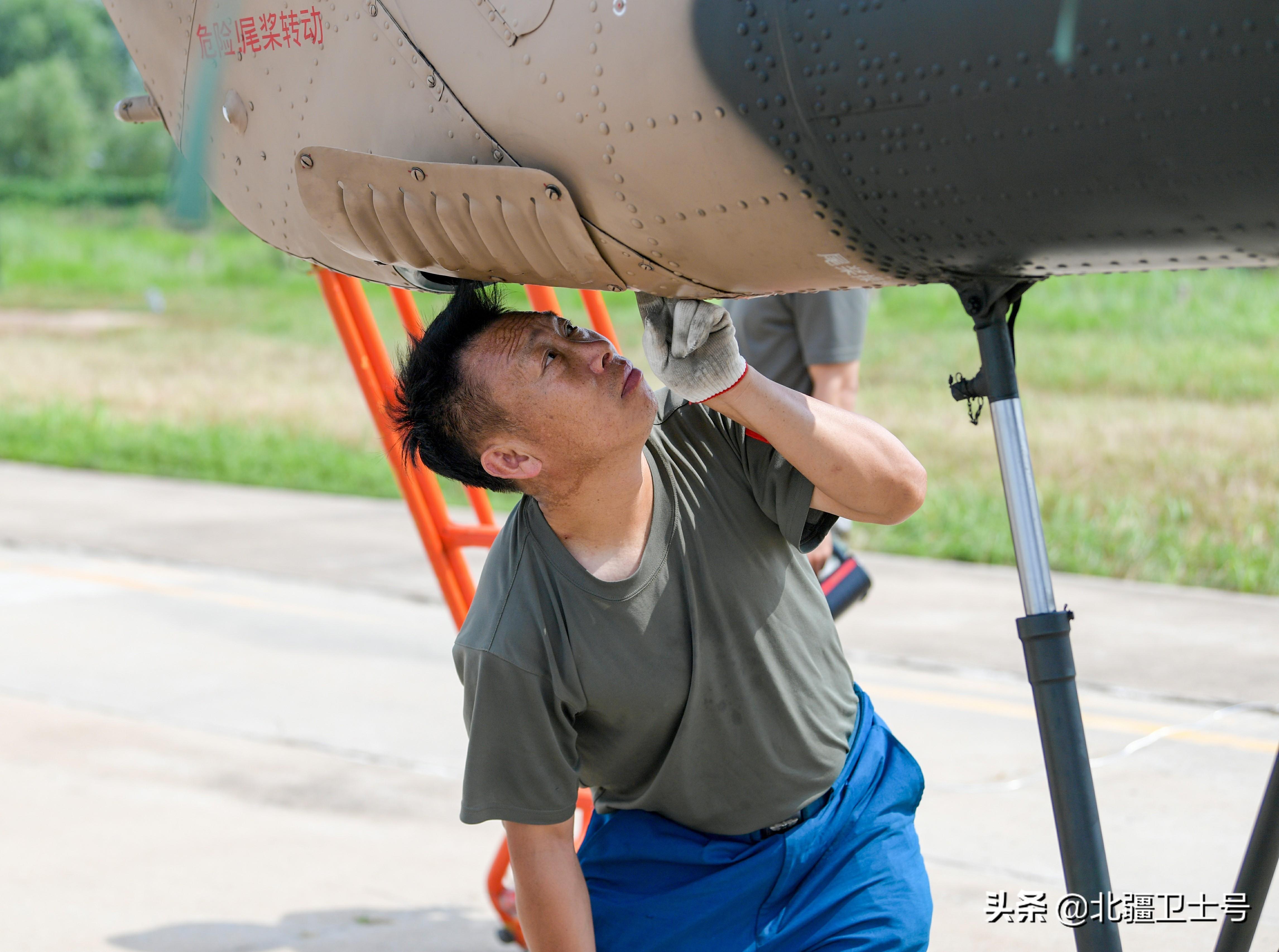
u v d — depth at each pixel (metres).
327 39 1.94
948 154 1.58
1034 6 1.46
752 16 1.59
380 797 5.00
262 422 16.17
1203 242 1.62
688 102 1.66
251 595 8.35
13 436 15.99
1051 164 1.54
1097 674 6.22
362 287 3.18
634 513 2.12
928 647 6.82
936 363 16.28
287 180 2.11
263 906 4.09
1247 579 7.91
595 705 2.12
